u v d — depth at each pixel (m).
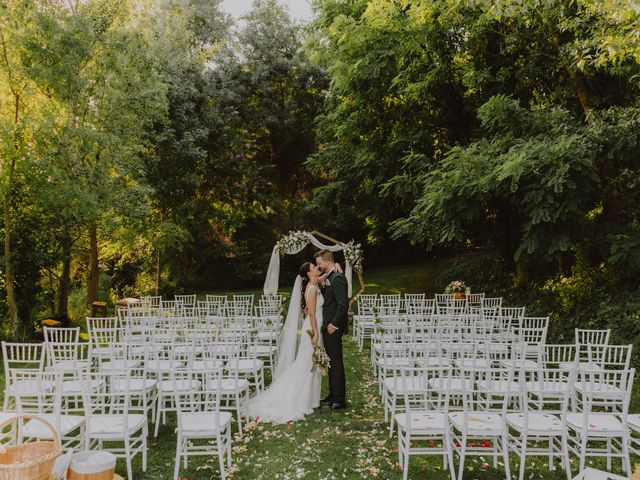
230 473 4.21
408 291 17.73
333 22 12.70
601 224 9.88
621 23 6.72
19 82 9.79
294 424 5.45
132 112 12.91
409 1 11.52
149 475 4.22
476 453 3.98
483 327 6.89
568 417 4.25
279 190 24.09
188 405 6.03
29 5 9.63
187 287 20.11
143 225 15.51
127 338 6.47
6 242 10.05
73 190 10.63
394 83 12.27
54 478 2.62
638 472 2.91
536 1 8.82
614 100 10.77
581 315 9.33
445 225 10.96
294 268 22.64
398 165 13.95
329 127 16.39
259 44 21.03
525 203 9.79
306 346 6.07
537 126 9.95
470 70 12.30
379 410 5.93
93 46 11.71
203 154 17.62
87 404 3.97
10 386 4.77
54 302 13.41
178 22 17.67
